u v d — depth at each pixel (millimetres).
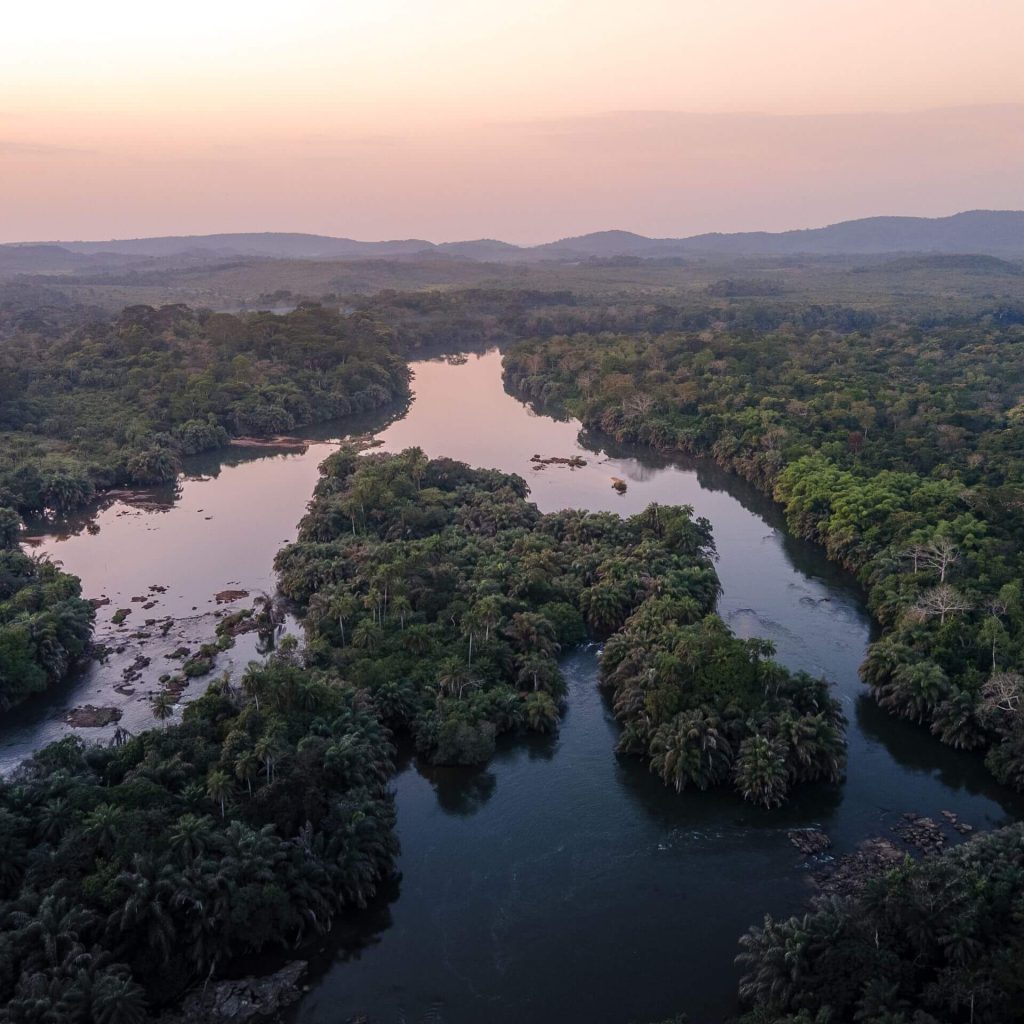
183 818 76188
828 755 98062
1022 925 66188
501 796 98438
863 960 65375
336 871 79750
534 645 123062
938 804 96562
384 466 197625
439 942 77500
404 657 119438
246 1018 68938
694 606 128625
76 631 132250
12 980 63906
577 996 71625
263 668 107250
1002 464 181375
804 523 177750
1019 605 122875
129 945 69562
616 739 109438
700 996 71625
